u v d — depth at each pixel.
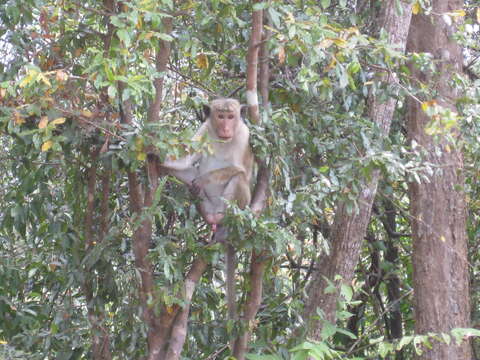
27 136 6.61
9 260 8.66
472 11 10.77
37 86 5.91
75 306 8.84
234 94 9.67
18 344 8.20
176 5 7.59
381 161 7.11
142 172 7.79
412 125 9.75
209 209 8.33
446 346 9.82
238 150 8.38
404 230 13.55
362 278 12.88
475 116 8.09
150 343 7.21
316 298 9.18
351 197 7.24
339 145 7.85
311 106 8.12
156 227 8.75
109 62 5.84
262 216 6.95
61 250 8.79
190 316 8.83
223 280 9.61
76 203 8.55
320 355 5.76
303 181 8.03
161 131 6.21
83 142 7.23
